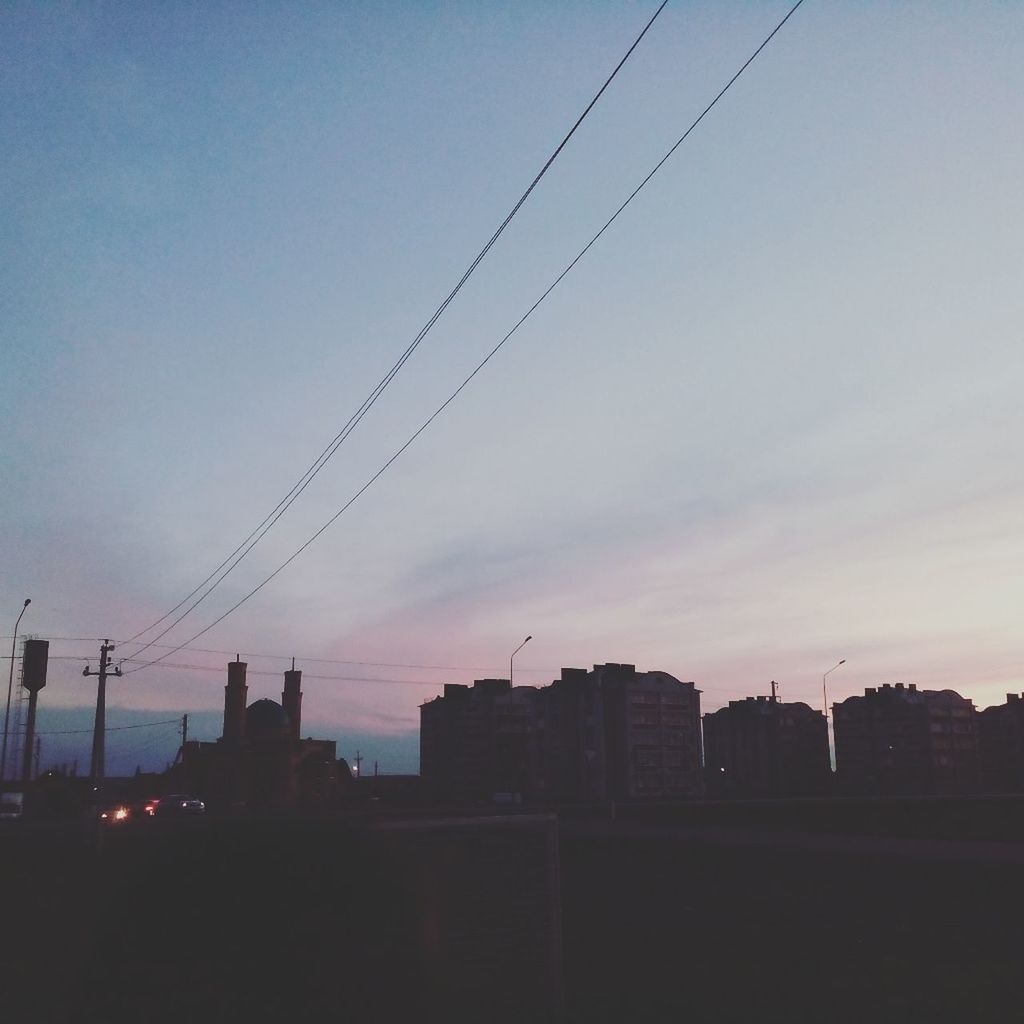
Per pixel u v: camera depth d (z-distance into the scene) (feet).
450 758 369.09
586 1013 40.57
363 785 368.27
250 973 26.91
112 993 26.66
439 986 31.32
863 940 57.62
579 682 342.03
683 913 70.85
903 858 86.74
